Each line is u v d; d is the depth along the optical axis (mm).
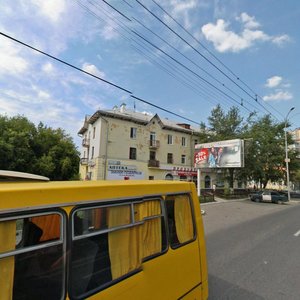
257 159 38031
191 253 3449
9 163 26219
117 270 2439
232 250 7848
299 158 44438
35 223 1959
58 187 2076
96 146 35906
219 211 19297
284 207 24047
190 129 46750
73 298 2057
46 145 30234
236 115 42438
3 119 28359
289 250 7871
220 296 4719
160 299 2857
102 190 2395
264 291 4945
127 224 2604
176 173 42875
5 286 1738
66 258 2043
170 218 3219
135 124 38406
